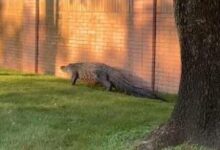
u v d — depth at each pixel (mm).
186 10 8008
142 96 14562
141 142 8656
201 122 8172
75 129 10570
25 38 19812
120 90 15227
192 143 8164
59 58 18297
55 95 14289
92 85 16125
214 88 8109
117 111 12297
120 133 9867
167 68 14648
